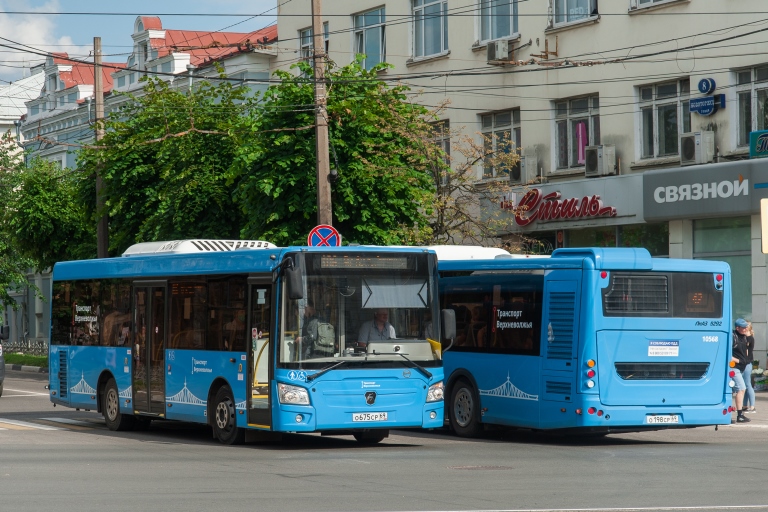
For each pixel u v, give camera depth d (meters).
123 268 19.52
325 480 12.05
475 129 33.72
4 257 46.53
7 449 15.77
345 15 38.22
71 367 21.03
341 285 15.58
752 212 25.52
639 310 16.69
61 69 58.91
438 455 14.98
